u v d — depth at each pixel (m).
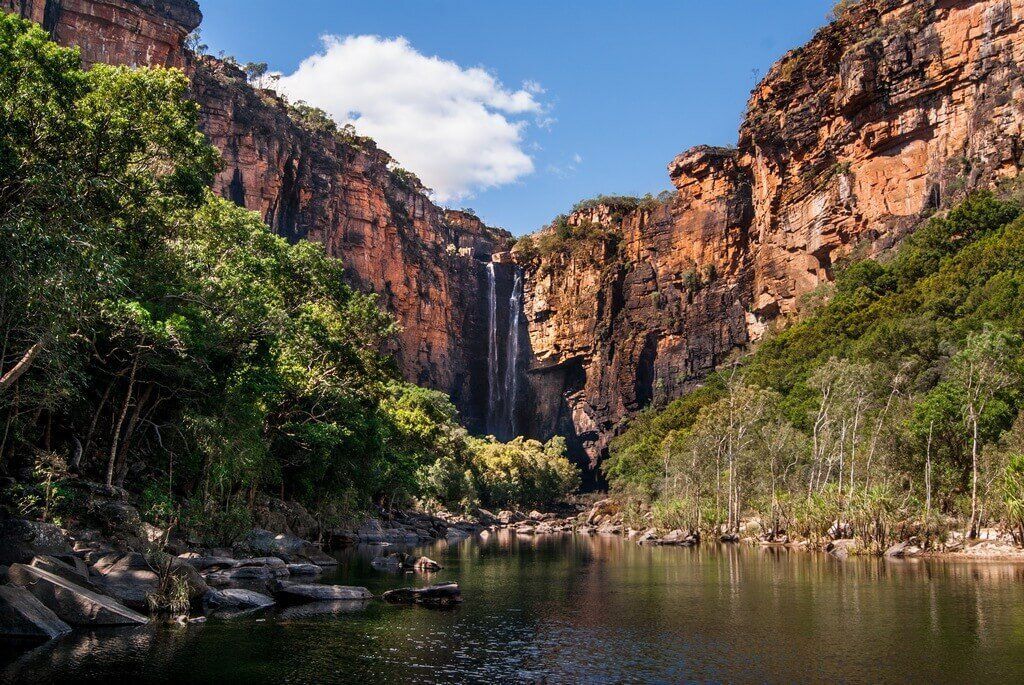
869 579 35.81
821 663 18.20
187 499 44.62
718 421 91.69
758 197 172.75
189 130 39.12
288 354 57.28
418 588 28.11
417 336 198.25
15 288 21.41
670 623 24.03
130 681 15.71
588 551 61.44
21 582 20.73
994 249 96.50
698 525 80.94
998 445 58.19
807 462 82.69
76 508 32.12
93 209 29.61
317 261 62.66
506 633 22.09
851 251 139.62
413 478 94.19
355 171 182.12
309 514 63.81
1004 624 23.14
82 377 28.64
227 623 22.42
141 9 128.62
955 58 127.19
